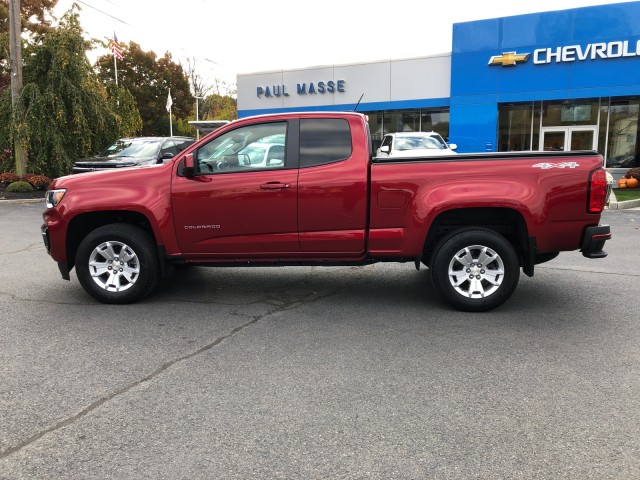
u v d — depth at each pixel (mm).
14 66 17828
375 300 5738
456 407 3289
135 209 5383
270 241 5367
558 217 5000
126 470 2668
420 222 5117
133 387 3607
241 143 5465
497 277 5164
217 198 5332
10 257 8250
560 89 20234
